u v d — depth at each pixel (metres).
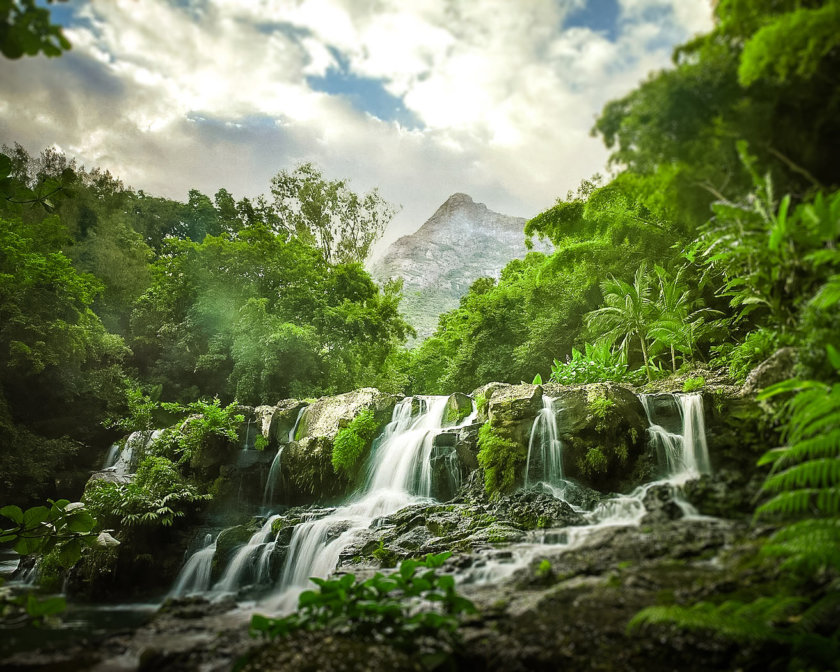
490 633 4.24
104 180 33.16
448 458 10.80
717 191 5.83
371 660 3.85
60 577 10.19
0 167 6.50
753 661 3.63
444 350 36.62
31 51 3.95
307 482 13.29
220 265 26.67
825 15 4.32
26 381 21.48
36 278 20.73
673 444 8.48
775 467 4.92
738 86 5.02
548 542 6.61
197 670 4.30
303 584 8.72
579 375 14.34
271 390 24.58
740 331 14.48
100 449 22.86
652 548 5.31
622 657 3.80
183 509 12.38
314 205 36.88
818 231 4.95
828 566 4.03
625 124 5.39
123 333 28.88
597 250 18.38
